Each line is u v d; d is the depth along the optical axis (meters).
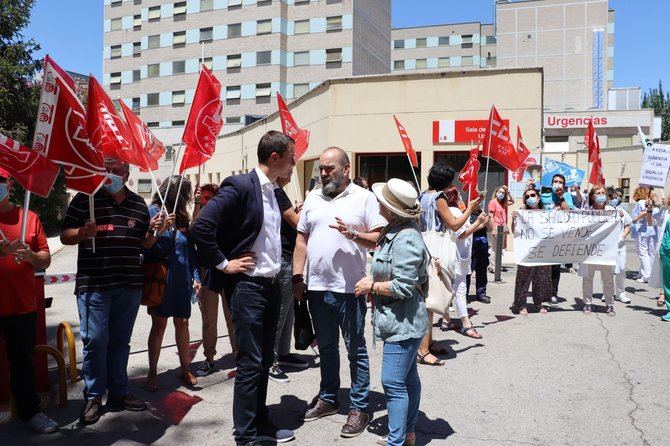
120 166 4.26
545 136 43.50
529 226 7.75
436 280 5.09
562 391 4.93
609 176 35.34
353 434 4.05
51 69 3.68
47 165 3.73
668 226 7.48
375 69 61.72
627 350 6.14
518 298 7.97
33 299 4.11
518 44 69.25
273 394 4.94
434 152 15.32
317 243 4.21
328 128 16.14
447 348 6.30
